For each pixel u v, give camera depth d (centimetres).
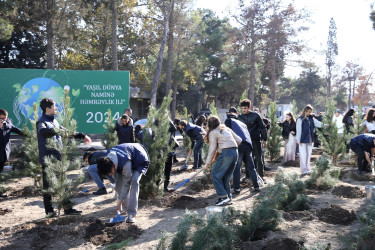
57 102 1684
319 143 1358
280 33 3025
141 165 514
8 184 821
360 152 804
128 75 1741
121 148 495
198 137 973
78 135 548
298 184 556
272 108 1150
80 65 3350
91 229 470
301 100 7900
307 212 515
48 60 2303
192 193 720
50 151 533
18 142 1766
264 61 3697
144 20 2841
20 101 1656
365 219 398
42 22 2414
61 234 457
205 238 344
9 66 3189
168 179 749
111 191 753
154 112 682
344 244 367
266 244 383
